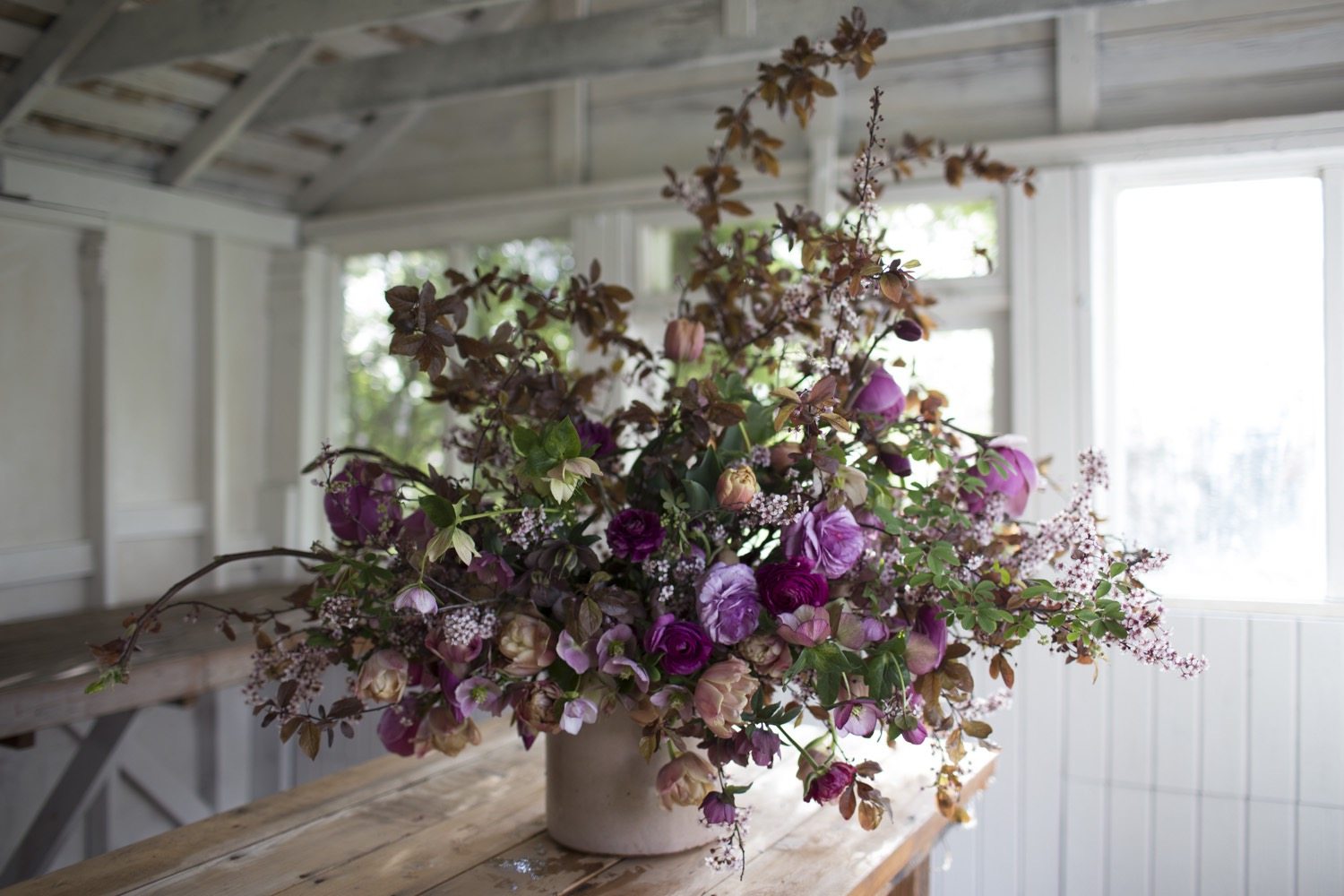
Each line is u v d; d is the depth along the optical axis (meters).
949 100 3.07
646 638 1.27
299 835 1.60
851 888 1.42
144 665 2.53
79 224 3.29
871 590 1.36
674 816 1.50
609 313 1.70
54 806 2.86
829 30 2.69
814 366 1.50
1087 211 2.87
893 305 1.63
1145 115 2.87
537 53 3.03
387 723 1.45
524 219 3.60
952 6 2.56
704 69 3.37
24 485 3.20
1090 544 1.37
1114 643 1.34
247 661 2.77
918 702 1.39
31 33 2.89
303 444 3.93
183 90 3.33
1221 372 2.86
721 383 1.48
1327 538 2.71
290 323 3.95
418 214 3.74
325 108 3.35
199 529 3.71
